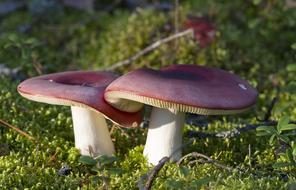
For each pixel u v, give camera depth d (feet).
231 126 2.09
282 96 2.31
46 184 1.75
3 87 2.16
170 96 1.64
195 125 2.06
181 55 2.43
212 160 1.75
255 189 1.69
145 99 1.65
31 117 2.03
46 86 1.73
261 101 2.28
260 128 1.75
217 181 1.67
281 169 1.82
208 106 1.65
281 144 1.91
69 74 1.82
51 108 2.06
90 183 1.76
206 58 2.43
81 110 1.83
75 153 1.84
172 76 1.72
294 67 2.07
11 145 1.90
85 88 1.73
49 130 1.97
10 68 2.43
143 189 1.66
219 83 1.73
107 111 1.73
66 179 1.77
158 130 1.80
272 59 2.51
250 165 1.83
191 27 2.49
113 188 1.74
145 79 1.67
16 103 2.06
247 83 1.81
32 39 2.31
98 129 1.84
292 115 2.16
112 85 1.69
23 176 1.76
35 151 1.87
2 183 1.72
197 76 1.75
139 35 2.53
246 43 2.56
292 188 1.66
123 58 2.50
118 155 1.88
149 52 2.47
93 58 2.56
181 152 1.83
